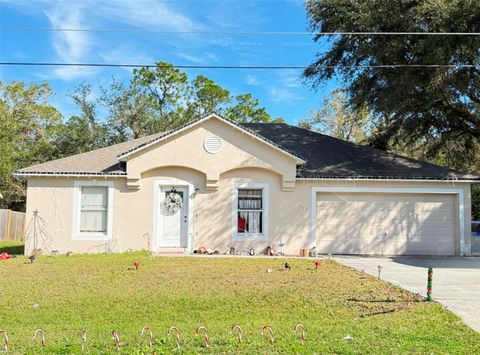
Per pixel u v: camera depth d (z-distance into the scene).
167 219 19.22
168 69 46.78
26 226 18.95
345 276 13.56
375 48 20.75
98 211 19.23
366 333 7.86
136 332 8.06
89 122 40.91
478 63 19.50
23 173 18.94
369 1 20.70
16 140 39.94
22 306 10.36
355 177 19.48
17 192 38.75
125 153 18.84
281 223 19.30
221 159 19.09
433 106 23.67
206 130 19.17
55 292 11.59
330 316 9.43
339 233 19.66
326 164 20.67
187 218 19.20
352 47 22.64
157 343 7.25
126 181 19.14
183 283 12.52
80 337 7.78
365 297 10.91
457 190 19.84
